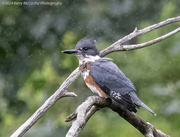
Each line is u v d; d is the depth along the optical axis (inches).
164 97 417.4
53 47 470.6
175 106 404.5
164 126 401.1
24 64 476.1
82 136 432.1
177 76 420.5
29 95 433.1
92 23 488.1
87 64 304.5
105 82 293.7
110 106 221.8
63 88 236.5
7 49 474.6
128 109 223.9
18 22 471.2
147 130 226.1
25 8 470.6
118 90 290.7
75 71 242.7
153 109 417.7
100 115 442.0
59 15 478.6
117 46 260.8
